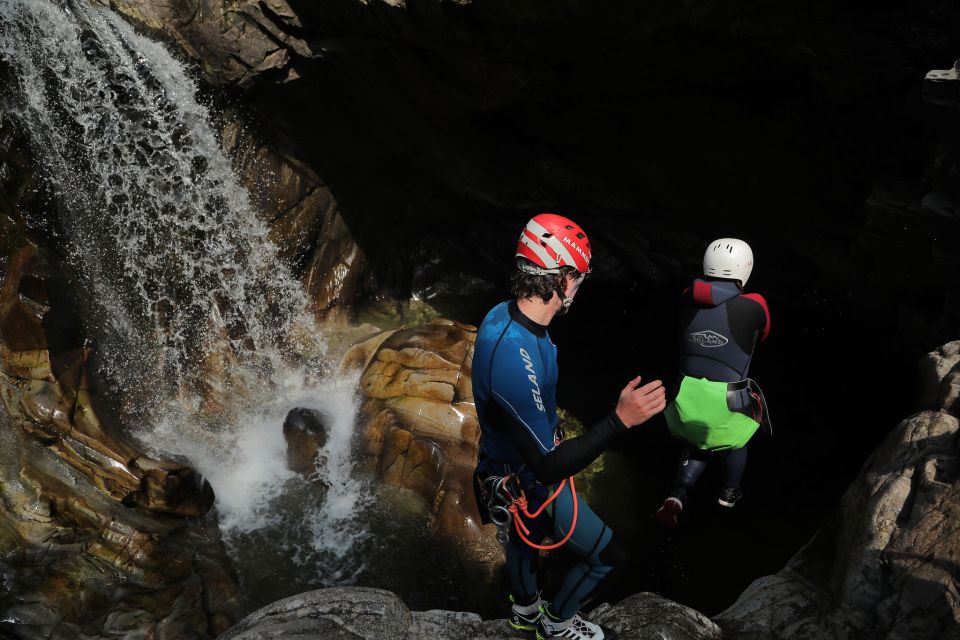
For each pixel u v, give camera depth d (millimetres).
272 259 8938
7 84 6570
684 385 3980
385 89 8508
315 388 8297
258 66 8062
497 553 6148
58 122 6930
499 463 2396
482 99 8320
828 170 8219
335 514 6691
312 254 9445
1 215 6363
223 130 8344
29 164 6609
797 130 8234
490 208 10297
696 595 5535
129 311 7328
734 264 3904
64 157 6957
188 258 8117
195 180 8141
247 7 7820
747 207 9211
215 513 6578
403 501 6762
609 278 10430
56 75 6910
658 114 9016
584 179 9984
